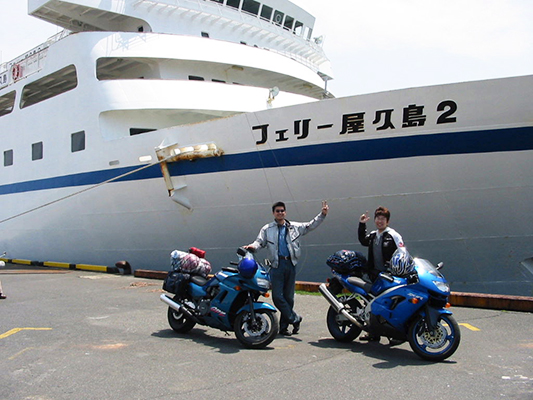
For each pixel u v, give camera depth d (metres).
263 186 9.47
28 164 14.30
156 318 6.54
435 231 8.41
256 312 5.16
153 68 12.62
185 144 10.29
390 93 8.09
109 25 13.71
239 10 13.88
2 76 16.23
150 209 11.24
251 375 4.18
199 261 5.83
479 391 3.79
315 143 8.76
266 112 9.14
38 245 14.47
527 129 7.43
